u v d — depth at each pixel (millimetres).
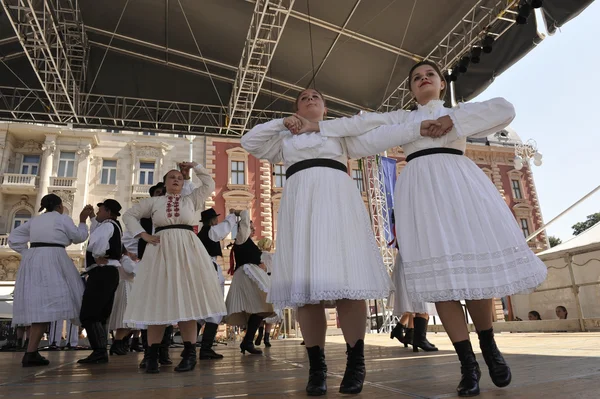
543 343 4242
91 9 12188
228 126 11992
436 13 8797
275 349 5570
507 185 22500
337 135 2176
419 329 4070
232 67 12969
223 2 10219
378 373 2430
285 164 2336
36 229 4012
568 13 7066
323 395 1770
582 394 1452
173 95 14391
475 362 1710
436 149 2045
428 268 1855
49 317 3777
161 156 18984
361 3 8844
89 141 18812
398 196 2105
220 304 3219
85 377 2715
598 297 8773
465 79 9305
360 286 1896
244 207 18516
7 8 9195
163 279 3092
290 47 10875
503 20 8148
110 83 14125
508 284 1762
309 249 1956
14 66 13172
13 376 2811
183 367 3027
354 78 11320
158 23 11938
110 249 3949
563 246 8484
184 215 3268
